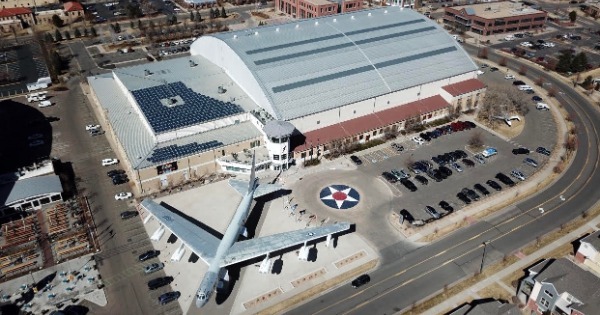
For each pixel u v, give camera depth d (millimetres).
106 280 82625
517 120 140125
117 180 108312
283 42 137125
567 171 116562
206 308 77625
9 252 87625
